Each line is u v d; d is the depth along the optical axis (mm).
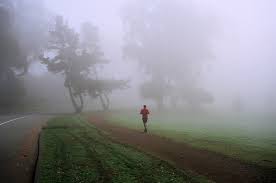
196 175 8758
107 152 11266
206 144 15086
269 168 9977
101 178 7770
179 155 11836
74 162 9305
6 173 8344
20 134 16531
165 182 7750
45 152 10641
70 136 15328
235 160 11125
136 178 7957
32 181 7680
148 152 11797
